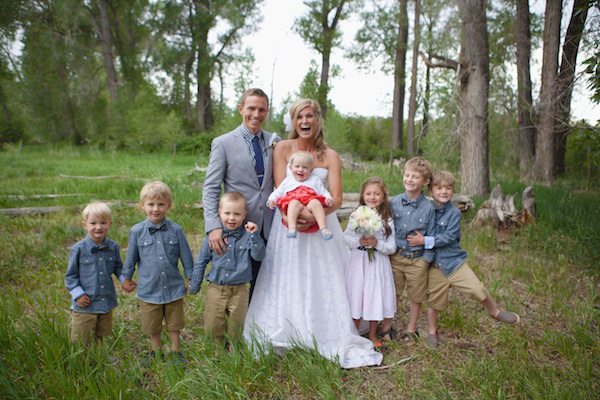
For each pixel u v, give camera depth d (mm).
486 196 8211
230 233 2826
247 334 3025
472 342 3199
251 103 2953
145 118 22750
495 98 10688
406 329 3488
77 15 26562
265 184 3086
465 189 8422
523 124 12680
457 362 2891
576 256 4879
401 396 2537
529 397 2445
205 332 2967
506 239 5879
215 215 2855
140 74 31125
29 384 2408
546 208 7062
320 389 2527
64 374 2457
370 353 2943
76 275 2736
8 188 9070
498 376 2557
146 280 2760
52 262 4664
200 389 2457
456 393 2527
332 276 3045
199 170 12883
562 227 6113
